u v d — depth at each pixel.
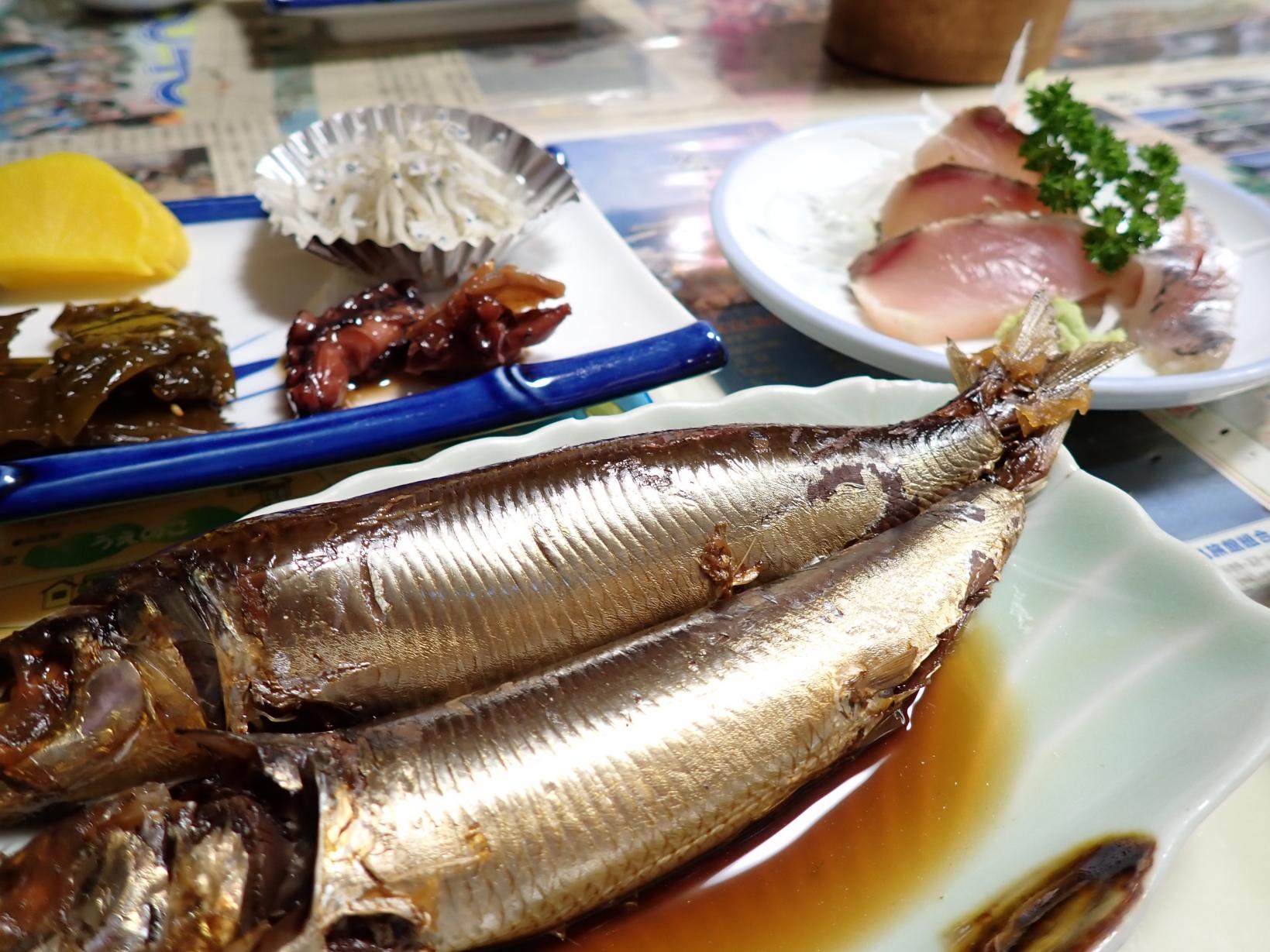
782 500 0.17
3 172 0.23
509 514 0.15
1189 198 0.26
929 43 0.34
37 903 0.12
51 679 0.14
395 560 0.15
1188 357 0.21
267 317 0.23
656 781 0.13
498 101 0.33
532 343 0.21
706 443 0.17
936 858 0.14
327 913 0.12
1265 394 0.22
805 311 0.21
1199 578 0.16
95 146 0.29
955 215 0.24
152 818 0.12
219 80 0.33
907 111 0.34
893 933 0.13
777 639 0.15
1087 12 0.43
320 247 0.23
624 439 0.16
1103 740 0.15
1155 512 0.19
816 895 0.14
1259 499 0.19
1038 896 0.13
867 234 0.26
